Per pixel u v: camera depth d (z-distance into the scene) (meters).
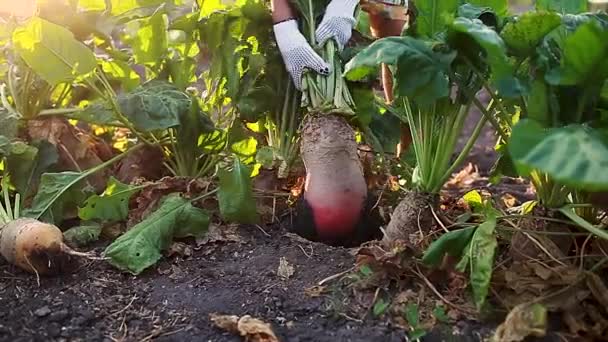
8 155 1.95
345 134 1.79
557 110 1.51
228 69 2.03
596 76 1.45
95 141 2.29
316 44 1.86
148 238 1.76
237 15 2.02
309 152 1.80
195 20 2.04
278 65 2.03
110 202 1.91
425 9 1.72
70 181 1.95
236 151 2.15
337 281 1.63
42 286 1.66
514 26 1.46
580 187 1.46
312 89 1.82
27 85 2.11
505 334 1.40
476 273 1.48
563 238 1.61
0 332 1.50
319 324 1.51
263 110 2.03
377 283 1.58
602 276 1.57
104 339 1.49
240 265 1.73
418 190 1.69
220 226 1.90
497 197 2.17
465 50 1.54
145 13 2.08
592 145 1.31
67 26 2.11
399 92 1.55
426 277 1.57
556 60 1.53
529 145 1.34
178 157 2.11
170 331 1.51
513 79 1.46
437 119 1.69
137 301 1.61
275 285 1.64
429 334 1.47
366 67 1.66
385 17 2.01
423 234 1.66
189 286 1.66
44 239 1.66
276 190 2.05
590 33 1.37
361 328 1.50
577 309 1.48
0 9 2.53
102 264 1.76
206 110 2.22
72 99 2.31
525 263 1.54
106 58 2.23
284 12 1.86
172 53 2.23
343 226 1.79
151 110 1.91
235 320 1.47
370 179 2.02
